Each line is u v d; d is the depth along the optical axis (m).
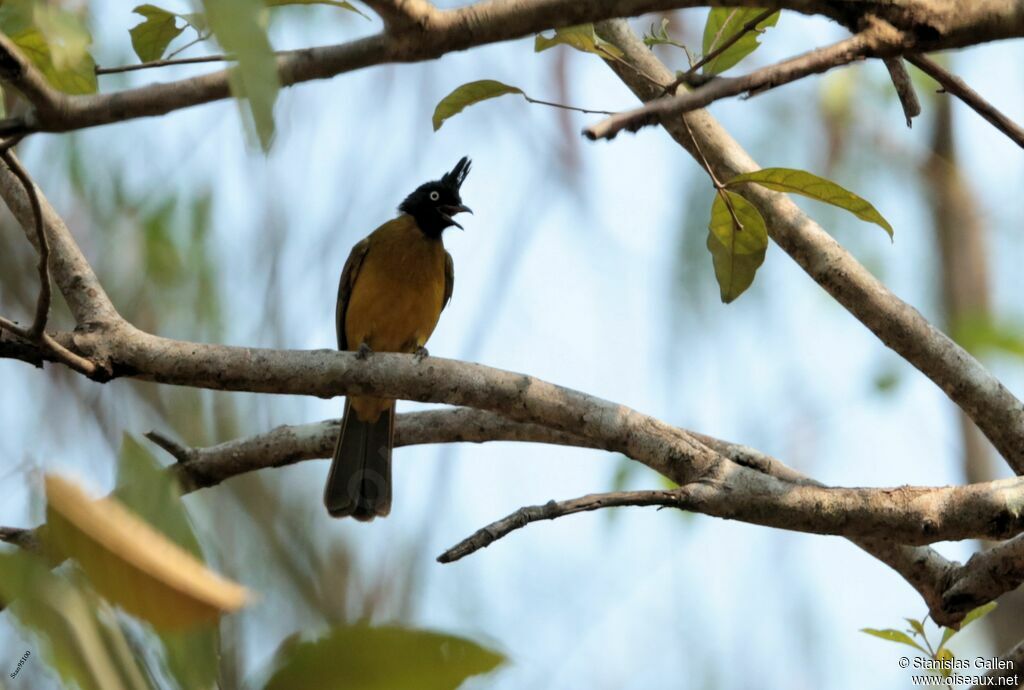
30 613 2.96
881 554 8.28
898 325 8.73
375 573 13.97
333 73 5.15
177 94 4.82
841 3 5.58
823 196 7.57
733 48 8.25
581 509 6.67
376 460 11.66
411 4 5.02
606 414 7.77
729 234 8.27
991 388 8.62
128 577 2.94
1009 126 7.03
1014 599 12.90
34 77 4.65
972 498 7.29
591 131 5.04
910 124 7.18
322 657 3.11
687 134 9.27
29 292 13.48
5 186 8.25
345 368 7.79
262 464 9.73
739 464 7.96
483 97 8.12
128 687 3.07
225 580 3.03
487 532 6.42
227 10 3.61
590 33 7.52
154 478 3.23
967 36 5.61
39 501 3.20
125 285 13.34
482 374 7.88
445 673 3.10
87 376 7.52
